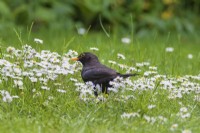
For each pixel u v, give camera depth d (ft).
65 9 70.44
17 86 35.04
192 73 46.50
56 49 47.01
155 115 33.68
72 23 69.87
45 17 68.49
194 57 56.70
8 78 36.01
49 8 70.69
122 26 72.23
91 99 34.81
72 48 49.21
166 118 32.65
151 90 36.65
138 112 33.55
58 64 38.68
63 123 31.68
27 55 38.50
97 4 71.97
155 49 56.18
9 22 66.23
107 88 36.65
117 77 35.50
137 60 46.96
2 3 67.72
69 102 34.35
